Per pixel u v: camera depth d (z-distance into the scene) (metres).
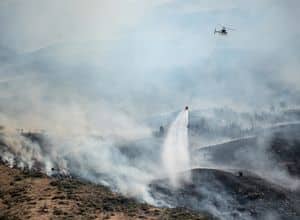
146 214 75.19
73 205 76.75
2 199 81.12
